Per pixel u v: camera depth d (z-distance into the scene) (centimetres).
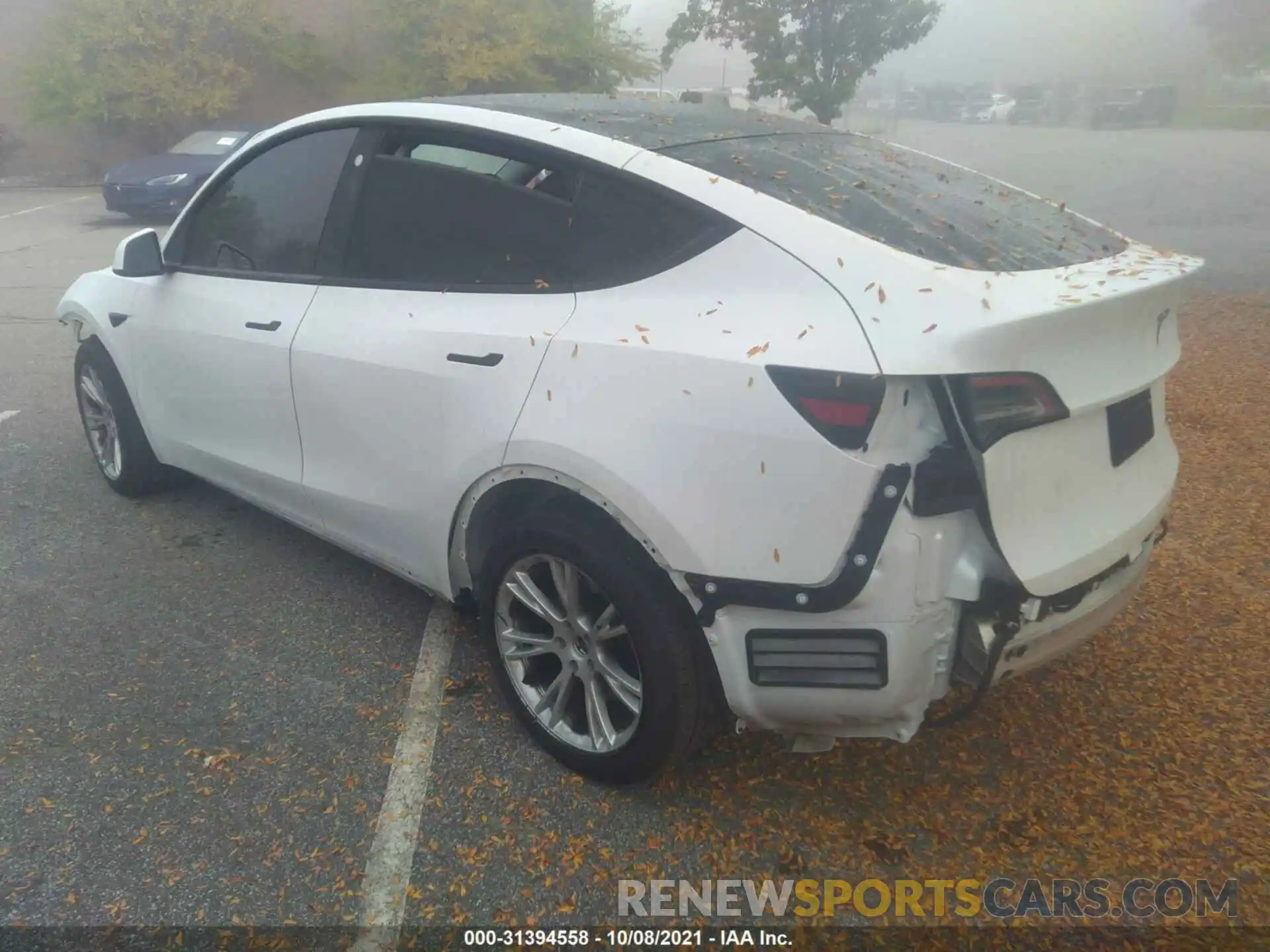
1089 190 1703
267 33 2294
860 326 229
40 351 776
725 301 250
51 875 257
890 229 258
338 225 348
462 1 2292
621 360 256
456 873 260
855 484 224
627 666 281
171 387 422
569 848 268
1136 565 277
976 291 231
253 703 329
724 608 245
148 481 488
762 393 233
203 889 254
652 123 316
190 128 2391
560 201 287
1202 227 1305
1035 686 337
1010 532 232
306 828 274
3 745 306
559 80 2381
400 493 322
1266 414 599
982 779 294
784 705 248
